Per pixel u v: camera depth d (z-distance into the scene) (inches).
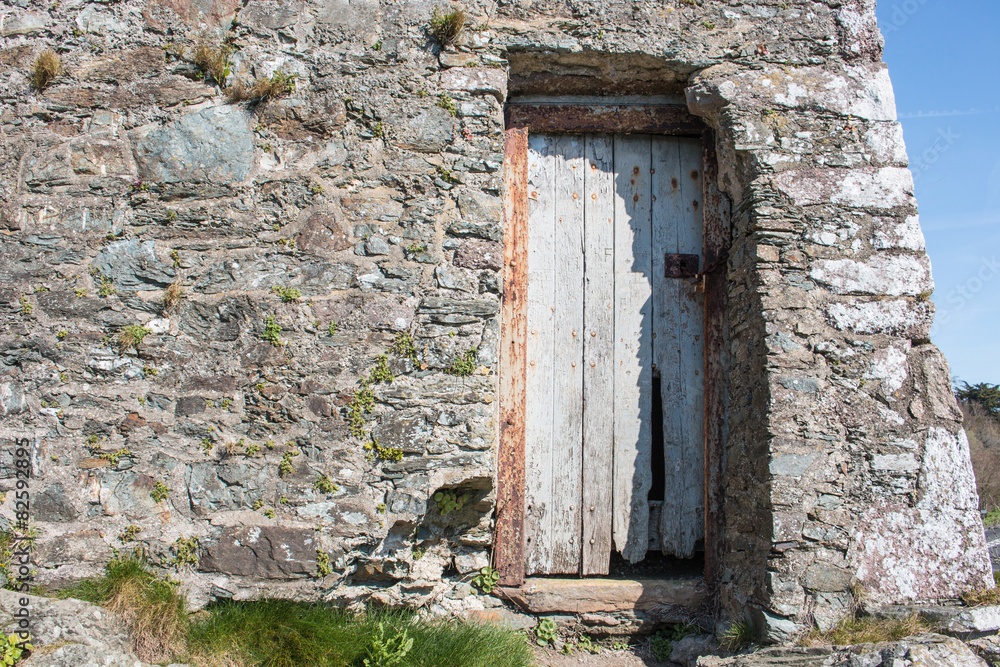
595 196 138.6
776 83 126.7
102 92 123.3
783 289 119.7
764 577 113.5
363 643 105.9
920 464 115.4
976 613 107.8
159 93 123.0
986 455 362.0
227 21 124.2
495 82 123.0
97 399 116.0
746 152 124.4
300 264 118.7
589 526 132.4
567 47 125.5
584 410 134.3
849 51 129.1
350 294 117.6
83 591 105.7
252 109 122.3
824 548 112.6
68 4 124.9
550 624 126.2
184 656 99.3
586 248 137.6
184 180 121.0
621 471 133.8
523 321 132.3
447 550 123.4
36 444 114.5
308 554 111.7
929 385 118.1
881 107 127.4
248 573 111.8
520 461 129.6
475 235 119.9
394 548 116.5
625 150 139.9
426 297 117.6
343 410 115.0
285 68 122.7
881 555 112.8
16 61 124.2
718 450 132.0
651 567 135.6
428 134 121.3
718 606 126.3
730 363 132.1
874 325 119.7
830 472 114.6
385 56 123.0
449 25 121.9
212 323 117.8
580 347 135.6
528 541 131.4
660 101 137.9
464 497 118.9
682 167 139.9
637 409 135.1
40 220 120.3
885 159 125.6
